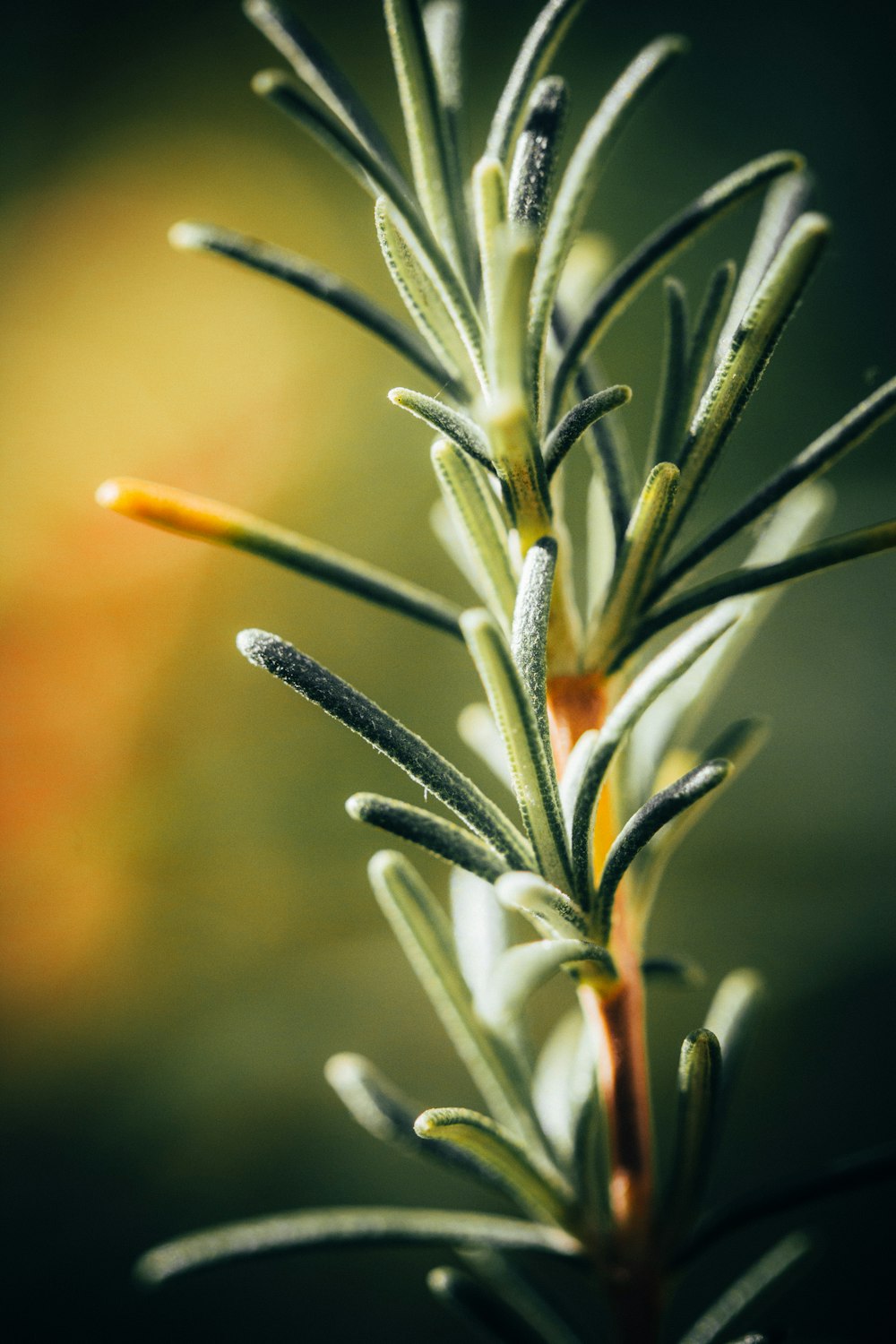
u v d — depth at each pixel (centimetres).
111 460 38
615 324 34
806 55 37
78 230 39
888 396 14
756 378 13
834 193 35
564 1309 16
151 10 40
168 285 39
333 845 35
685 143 37
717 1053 14
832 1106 27
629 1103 14
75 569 37
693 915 32
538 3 38
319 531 37
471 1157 15
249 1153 28
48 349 38
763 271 14
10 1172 28
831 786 34
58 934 34
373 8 40
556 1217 14
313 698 13
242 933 34
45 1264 26
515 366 12
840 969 29
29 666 36
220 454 38
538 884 13
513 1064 15
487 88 38
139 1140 29
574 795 14
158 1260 15
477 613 13
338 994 32
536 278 14
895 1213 24
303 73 14
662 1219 14
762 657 35
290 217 39
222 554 37
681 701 15
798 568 14
